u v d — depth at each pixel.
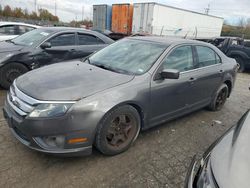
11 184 2.37
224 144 1.78
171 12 18.20
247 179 1.37
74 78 2.86
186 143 3.47
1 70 4.97
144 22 17.36
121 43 4.04
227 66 4.72
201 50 4.13
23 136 2.63
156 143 3.38
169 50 3.47
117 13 18.62
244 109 5.27
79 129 2.50
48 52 5.50
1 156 2.79
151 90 3.10
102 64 3.51
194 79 3.80
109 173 2.65
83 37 6.23
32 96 2.53
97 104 2.56
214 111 4.91
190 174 1.80
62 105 2.44
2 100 4.54
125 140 3.03
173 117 3.70
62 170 2.63
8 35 8.20
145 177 2.64
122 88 2.81
